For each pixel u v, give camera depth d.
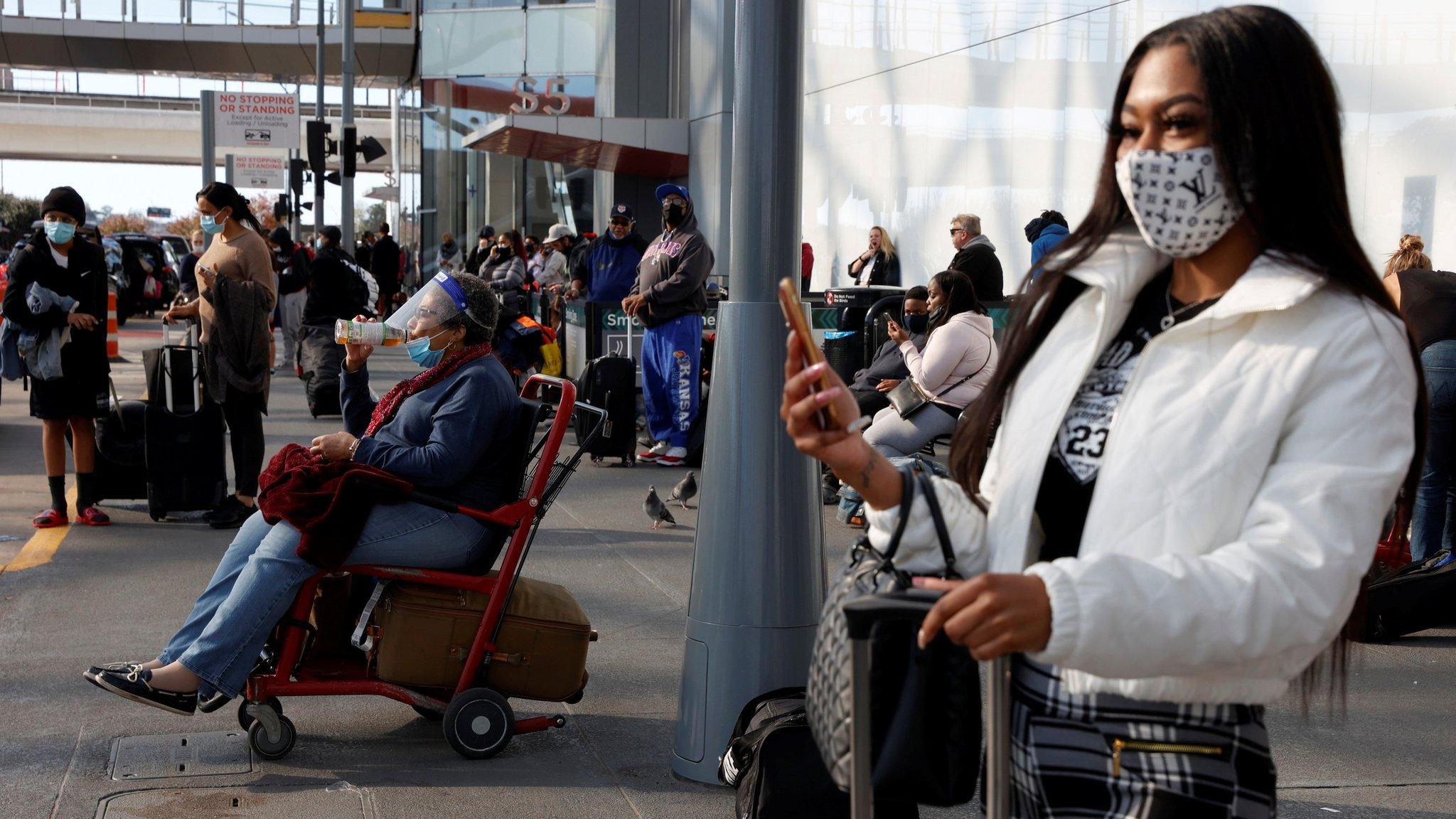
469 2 25.17
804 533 3.72
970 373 7.01
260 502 3.90
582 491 8.73
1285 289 1.50
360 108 58.12
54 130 55.25
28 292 6.97
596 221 23.59
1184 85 1.58
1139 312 1.73
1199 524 1.51
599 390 9.65
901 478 1.76
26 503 8.02
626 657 5.11
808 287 14.57
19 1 42.50
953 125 12.66
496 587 3.98
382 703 4.55
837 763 1.73
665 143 18.42
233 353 7.13
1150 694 1.57
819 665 1.79
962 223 9.53
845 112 14.89
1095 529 1.56
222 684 3.79
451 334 4.11
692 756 3.82
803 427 1.71
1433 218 7.79
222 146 22.02
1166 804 1.58
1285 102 1.55
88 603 5.70
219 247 7.25
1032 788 1.68
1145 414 1.56
